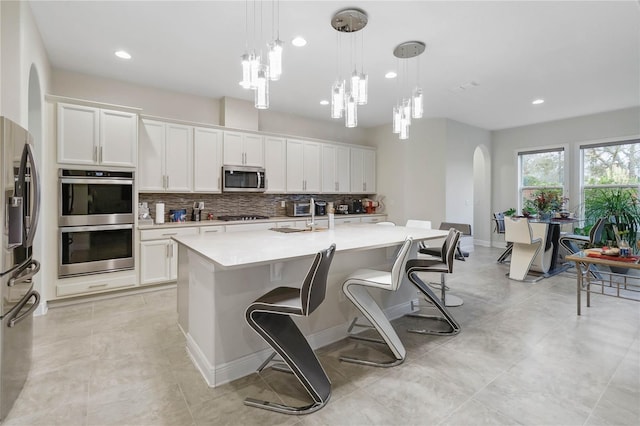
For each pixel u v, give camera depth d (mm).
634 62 3535
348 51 3279
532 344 2512
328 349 2455
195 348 2238
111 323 2939
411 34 2947
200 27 2850
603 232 5145
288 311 1724
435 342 2557
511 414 1702
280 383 2006
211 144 4523
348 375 2086
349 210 6488
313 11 2594
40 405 1779
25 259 1954
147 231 3824
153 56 3420
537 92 4520
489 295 3758
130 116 3707
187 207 4688
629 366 2180
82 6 2537
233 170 4660
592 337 2631
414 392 1896
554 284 4219
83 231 3404
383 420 1660
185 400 1833
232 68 3730
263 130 5391
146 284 3816
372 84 4223
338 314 2629
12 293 1773
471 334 2703
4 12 2234
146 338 2633
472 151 6562
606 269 4965
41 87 3074
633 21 2721
